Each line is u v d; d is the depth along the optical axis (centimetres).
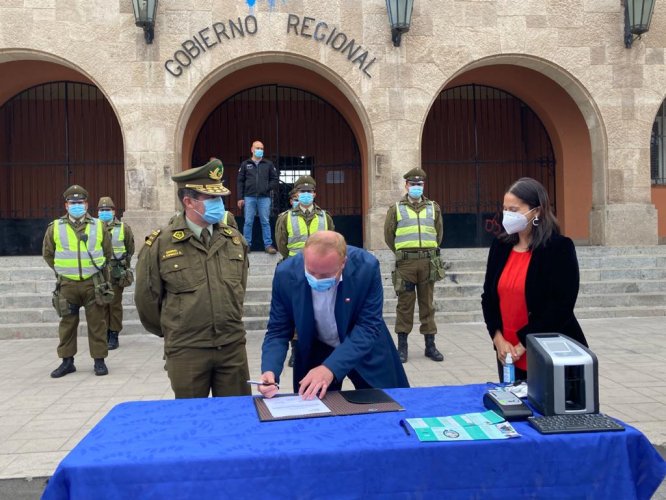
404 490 208
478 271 1006
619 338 757
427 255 654
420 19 1108
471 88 1521
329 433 225
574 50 1134
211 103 1338
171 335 339
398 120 1104
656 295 948
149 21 1023
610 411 457
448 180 1513
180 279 338
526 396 268
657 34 1148
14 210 1468
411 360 658
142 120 1065
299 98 1491
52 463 375
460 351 701
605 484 216
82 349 747
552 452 215
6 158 1454
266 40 1078
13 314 853
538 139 1485
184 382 338
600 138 1153
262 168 1032
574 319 326
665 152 1445
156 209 1067
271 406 262
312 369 303
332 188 1493
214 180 333
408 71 1105
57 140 1480
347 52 1095
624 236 1140
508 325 344
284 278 302
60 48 1051
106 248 621
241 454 204
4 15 1041
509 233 338
